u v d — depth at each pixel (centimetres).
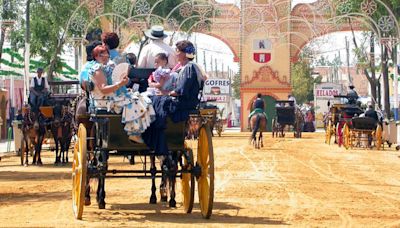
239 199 1975
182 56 1695
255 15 7731
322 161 3431
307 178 2575
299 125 6288
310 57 8012
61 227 1502
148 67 1834
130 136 1609
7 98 5962
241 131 8162
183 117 1623
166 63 1758
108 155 1655
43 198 2003
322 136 6575
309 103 10488
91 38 1938
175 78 1655
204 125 1633
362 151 4297
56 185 2364
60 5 5534
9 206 1834
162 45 1847
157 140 1622
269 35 7888
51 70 5166
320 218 1641
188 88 1609
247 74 8181
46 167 3150
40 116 3241
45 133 3334
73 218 1627
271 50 8156
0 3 4922
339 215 1688
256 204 1877
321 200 1964
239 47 8281
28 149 3397
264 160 3456
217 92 8825
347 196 2056
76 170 1656
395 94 5622
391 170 2969
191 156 1669
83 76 1695
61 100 3288
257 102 4656
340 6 5141
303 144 5069
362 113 4762
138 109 1599
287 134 7088
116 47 1802
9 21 4378
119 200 1934
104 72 1620
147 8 4791
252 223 1565
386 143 5125
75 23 4550
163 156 1725
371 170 2961
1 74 4981
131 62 1917
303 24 8150
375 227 1523
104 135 1622
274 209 1783
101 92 1608
